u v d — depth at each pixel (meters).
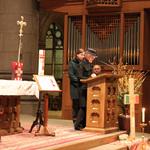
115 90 6.23
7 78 10.72
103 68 9.24
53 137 5.25
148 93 9.73
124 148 5.59
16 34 10.78
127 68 9.38
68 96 10.14
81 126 6.23
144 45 9.46
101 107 5.86
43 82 5.39
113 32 9.81
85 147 5.00
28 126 6.64
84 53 6.66
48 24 16.61
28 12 10.93
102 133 5.80
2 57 10.80
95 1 9.66
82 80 5.91
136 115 9.10
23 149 4.12
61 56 17.81
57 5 10.39
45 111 5.40
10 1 10.83
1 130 5.34
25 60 10.86
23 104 10.66
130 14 9.71
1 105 5.34
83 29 10.09
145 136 7.75
